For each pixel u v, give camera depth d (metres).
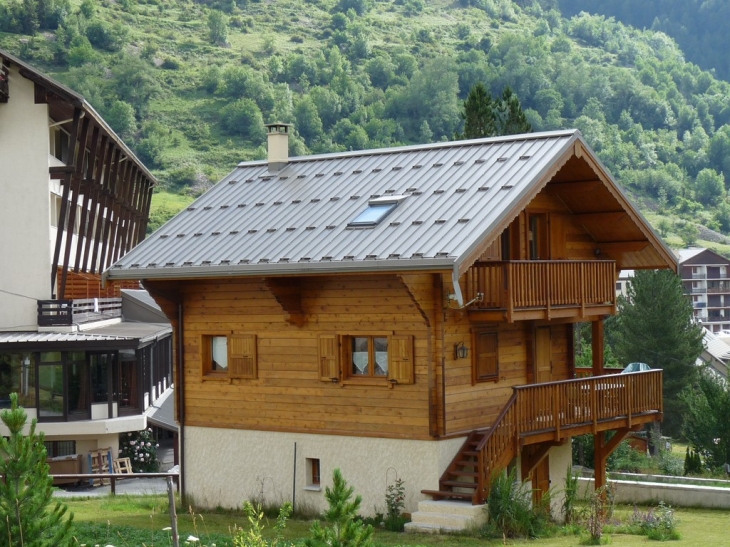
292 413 29.23
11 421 14.34
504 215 25.69
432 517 25.98
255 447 29.86
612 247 33.47
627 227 32.41
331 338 28.38
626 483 35.88
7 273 49.22
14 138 49.22
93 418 46.84
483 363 28.58
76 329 48.56
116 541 22.08
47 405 46.06
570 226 32.53
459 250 24.48
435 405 26.81
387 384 27.47
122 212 65.19
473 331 28.14
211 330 30.80
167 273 29.03
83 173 53.50
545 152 28.08
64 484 44.00
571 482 29.53
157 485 44.06
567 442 33.31
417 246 25.33
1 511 14.06
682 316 72.31
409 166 30.14
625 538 27.16
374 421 27.73
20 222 49.22
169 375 63.06
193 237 30.41
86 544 21.09
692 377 71.69
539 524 26.67
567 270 28.98
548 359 32.03
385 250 25.69
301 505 28.88
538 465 31.94
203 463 30.83
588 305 29.83
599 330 32.69
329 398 28.56
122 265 30.00
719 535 28.12
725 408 50.09
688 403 55.06
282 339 29.45
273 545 17.62
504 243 30.23
